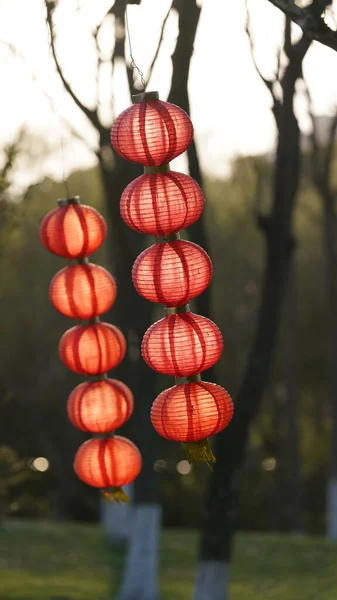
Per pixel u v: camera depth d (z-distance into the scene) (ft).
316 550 67.97
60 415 107.14
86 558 65.00
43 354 106.52
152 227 13.61
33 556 64.44
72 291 17.03
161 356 13.75
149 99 13.73
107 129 36.86
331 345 76.79
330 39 16.46
